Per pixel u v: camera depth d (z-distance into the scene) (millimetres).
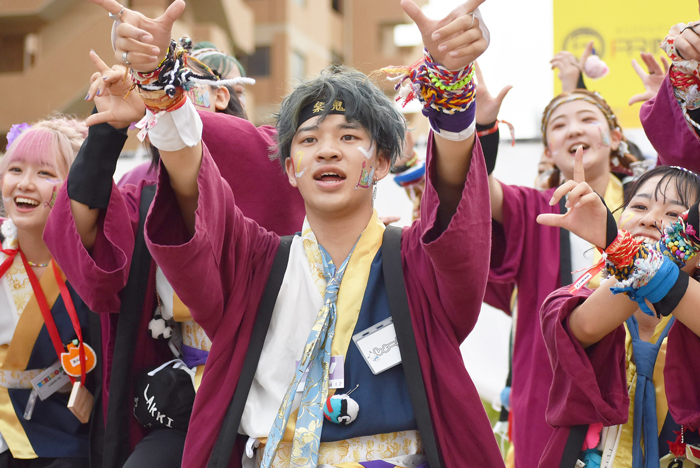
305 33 16828
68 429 2777
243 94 3438
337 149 2061
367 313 2039
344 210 2092
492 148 2641
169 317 2477
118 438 2408
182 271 1923
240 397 2012
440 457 1957
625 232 1923
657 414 2197
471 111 1843
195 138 1922
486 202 1935
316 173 2072
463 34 1738
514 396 2977
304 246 2150
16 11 13352
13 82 13023
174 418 2377
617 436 2176
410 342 1987
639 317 2299
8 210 2824
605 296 2039
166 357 2539
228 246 2047
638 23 4008
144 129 1895
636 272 1902
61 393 2809
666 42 2256
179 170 1959
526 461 2807
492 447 1960
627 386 2195
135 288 2455
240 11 15414
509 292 3490
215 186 1985
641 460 2141
